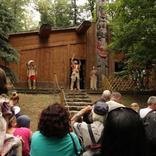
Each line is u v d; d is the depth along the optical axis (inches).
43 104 803.4
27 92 892.6
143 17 799.7
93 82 999.0
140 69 938.7
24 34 1056.2
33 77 1003.9
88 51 1103.6
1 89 128.7
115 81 970.1
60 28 1079.0
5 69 836.0
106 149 89.7
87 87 1090.1
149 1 784.9
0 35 823.1
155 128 188.9
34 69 1009.5
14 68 1036.5
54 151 140.8
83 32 1087.6
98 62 981.2
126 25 803.4
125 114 90.1
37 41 1065.5
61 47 1083.3
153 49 804.0
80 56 1096.2
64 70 1079.6
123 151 88.2
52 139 141.4
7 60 828.0
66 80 1076.5
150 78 997.2
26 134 215.8
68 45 1088.8
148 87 991.6
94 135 176.2
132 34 801.6
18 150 132.4
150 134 183.0
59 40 1083.3
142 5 786.8
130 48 839.1
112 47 861.8
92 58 1103.0
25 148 213.0
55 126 138.9
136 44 818.8
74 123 189.9
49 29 1016.9
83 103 783.7
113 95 296.0
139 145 88.4
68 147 142.4
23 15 1720.0
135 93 932.6
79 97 837.2
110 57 1099.3
